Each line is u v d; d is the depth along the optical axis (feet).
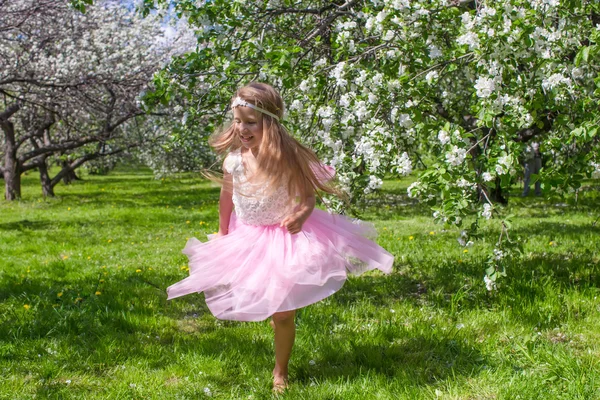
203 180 98.07
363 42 16.30
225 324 15.14
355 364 11.70
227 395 10.64
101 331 14.30
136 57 47.98
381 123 14.30
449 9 13.89
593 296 15.38
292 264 10.19
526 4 12.53
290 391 10.30
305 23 20.38
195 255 11.19
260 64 15.80
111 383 11.23
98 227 39.73
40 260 26.91
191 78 16.37
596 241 25.45
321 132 15.64
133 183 94.12
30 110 54.13
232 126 11.34
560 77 12.64
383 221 37.17
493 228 30.83
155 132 66.39
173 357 12.62
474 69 14.57
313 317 14.73
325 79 15.79
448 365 11.41
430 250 24.39
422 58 14.07
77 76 43.60
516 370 11.03
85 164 89.30
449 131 12.23
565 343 12.36
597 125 11.82
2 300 18.10
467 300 15.64
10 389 10.95
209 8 15.78
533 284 16.26
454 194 12.19
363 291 17.62
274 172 10.49
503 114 13.23
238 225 11.35
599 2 13.80
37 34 43.98
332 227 11.36
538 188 52.95
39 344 13.34
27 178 113.29
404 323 14.47
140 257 26.50
